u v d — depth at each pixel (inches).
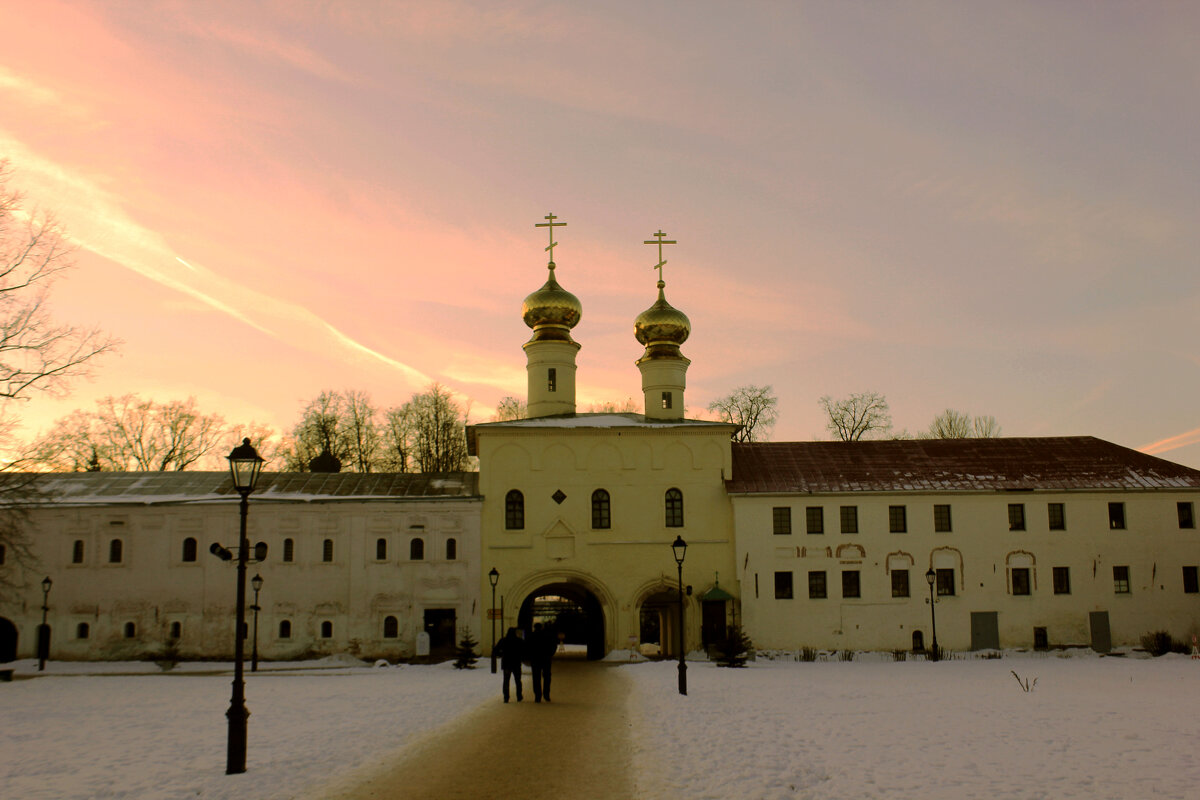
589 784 550.9
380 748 672.4
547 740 707.4
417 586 1866.4
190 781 570.3
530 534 1893.5
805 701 995.3
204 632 1849.2
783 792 531.2
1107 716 869.2
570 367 2128.4
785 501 1911.9
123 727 831.7
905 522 1921.8
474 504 1895.9
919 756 649.6
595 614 1993.1
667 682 1230.9
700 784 551.2
